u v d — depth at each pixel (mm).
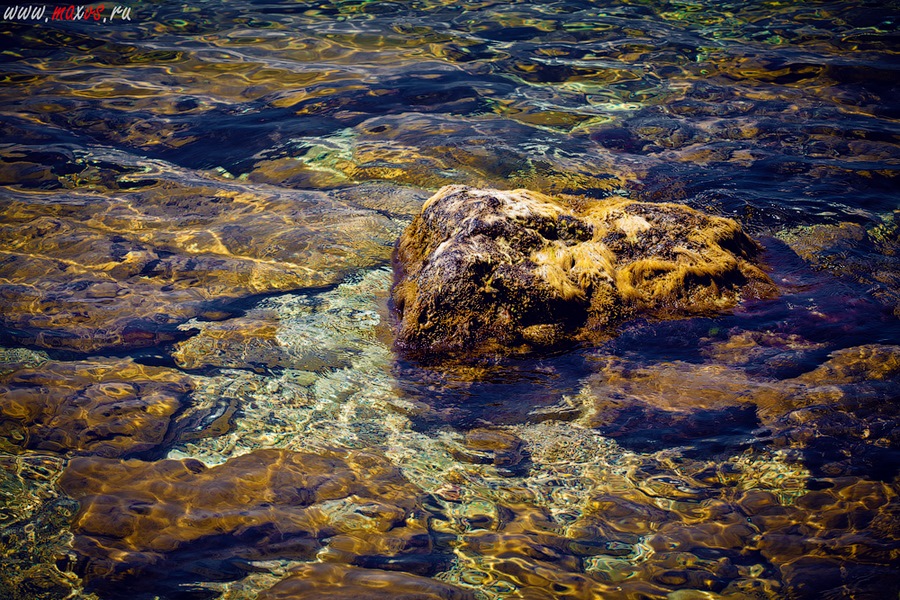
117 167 7746
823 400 4266
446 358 4805
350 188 7250
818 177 7105
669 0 12812
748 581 3254
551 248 5090
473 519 3676
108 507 3699
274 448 4141
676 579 3289
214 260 6082
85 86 9844
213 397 4535
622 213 5434
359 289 5668
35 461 4000
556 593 3244
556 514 3695
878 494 3648
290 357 4902
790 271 5543
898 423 4070
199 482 3879
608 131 8289
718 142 7938
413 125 8531
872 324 4910
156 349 4980
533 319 4863
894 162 7371
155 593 3236
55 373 4715
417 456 4090
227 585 3279
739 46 10617
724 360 4645
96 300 5520
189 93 9648
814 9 11953
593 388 4512
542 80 9781
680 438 4109
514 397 4496
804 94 9078
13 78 10062
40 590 3240
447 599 3207
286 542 3518
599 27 11641
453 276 4891
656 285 5066
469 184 7211
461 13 12555
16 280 5762
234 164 7812
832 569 3271
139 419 4332
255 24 12297
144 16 12742
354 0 13414
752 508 3643
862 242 5957
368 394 4574
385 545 3516
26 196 7109
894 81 9328
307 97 9422
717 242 5348
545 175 7324
